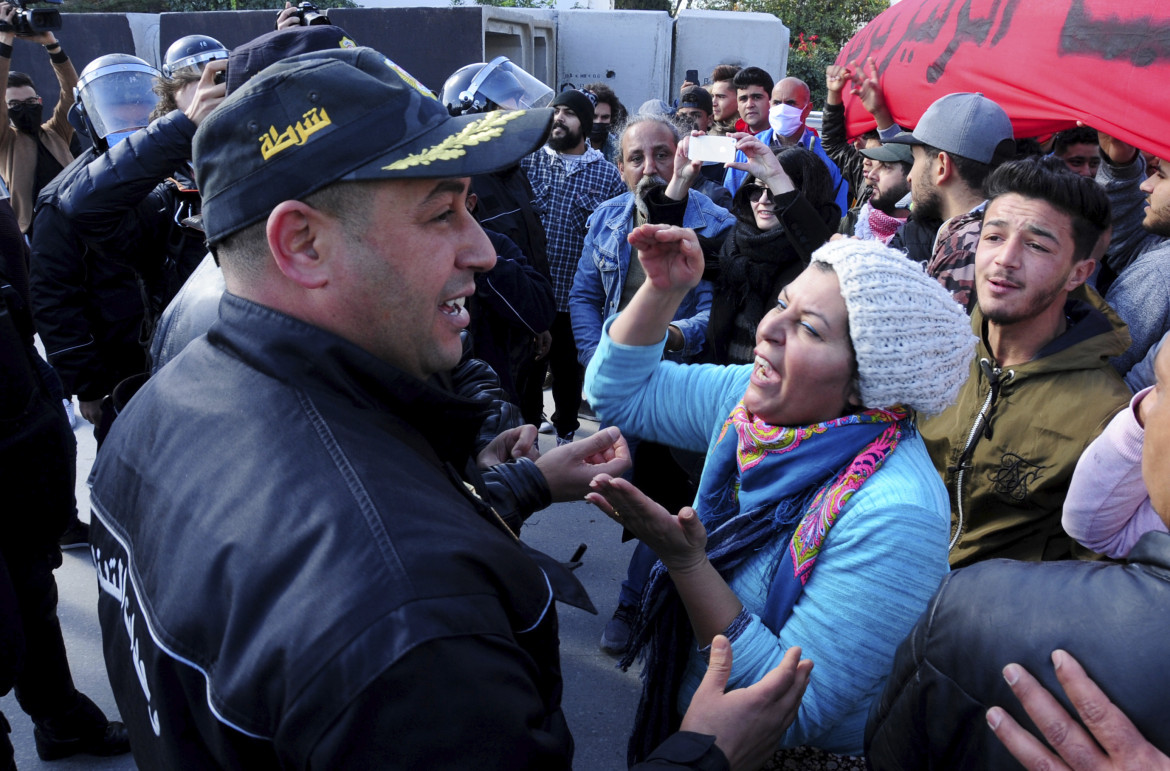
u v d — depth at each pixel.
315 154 0.75
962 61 2.86
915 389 1.10
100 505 0.89
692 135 2.74
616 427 1.47
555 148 4.00
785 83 5.33
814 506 1.16
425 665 0.63
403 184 0.78
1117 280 2.07
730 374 1.47
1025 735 0.70
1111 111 2.35
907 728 0.84
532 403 3.94
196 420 0.80
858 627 1.09
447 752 0.63
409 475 0.75
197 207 2.53
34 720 2.19
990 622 0.75
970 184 2.37
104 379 2.83
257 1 14.16
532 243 3.22
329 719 0.62
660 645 1.33
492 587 0.74
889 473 1.14
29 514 1.89
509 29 8.97
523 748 0.67
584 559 3.37
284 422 0.76
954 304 1.14
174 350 1.40
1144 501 1.23
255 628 0.67
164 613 0.73
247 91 0.78
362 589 0.65
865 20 19.45
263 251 0.81
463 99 3.51
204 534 0.72
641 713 1.37
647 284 1.42
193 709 0.71
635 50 10.03
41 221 2.64
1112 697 0.66
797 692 1.02
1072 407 1.57
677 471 2.58
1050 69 2.53
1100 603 0.69
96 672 2.67
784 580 1.16
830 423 1.17
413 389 0.82
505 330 3.01
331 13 8.57
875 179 3.11
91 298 2.74
